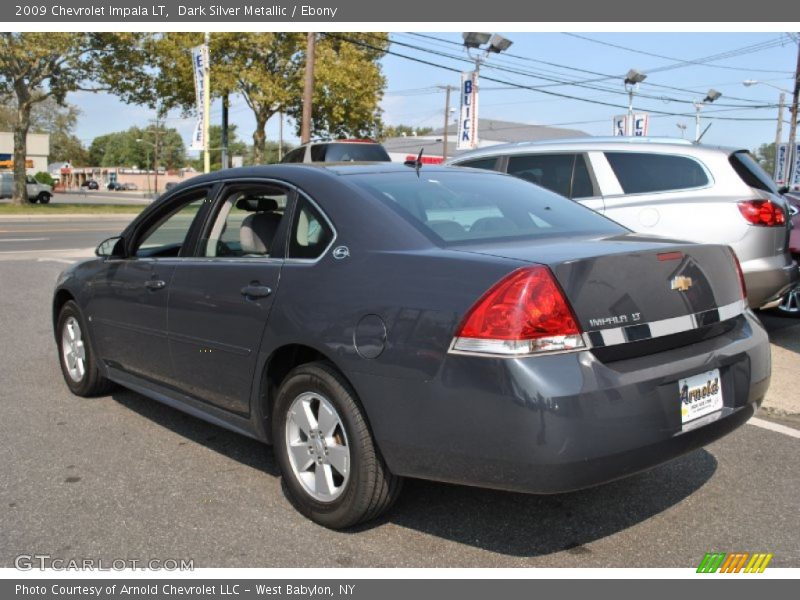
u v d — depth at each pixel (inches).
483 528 132.9
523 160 296.2
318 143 670.5
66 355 215.5
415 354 115.0
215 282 153.3
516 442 106.3
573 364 107.4
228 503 142.9
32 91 1385.3
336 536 130.0
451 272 116.5
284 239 144.5
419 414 115.0
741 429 184.5
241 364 146.5
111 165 5807.1
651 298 118.3
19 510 139.9
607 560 122.4
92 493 147.3
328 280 131.0
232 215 161.2
